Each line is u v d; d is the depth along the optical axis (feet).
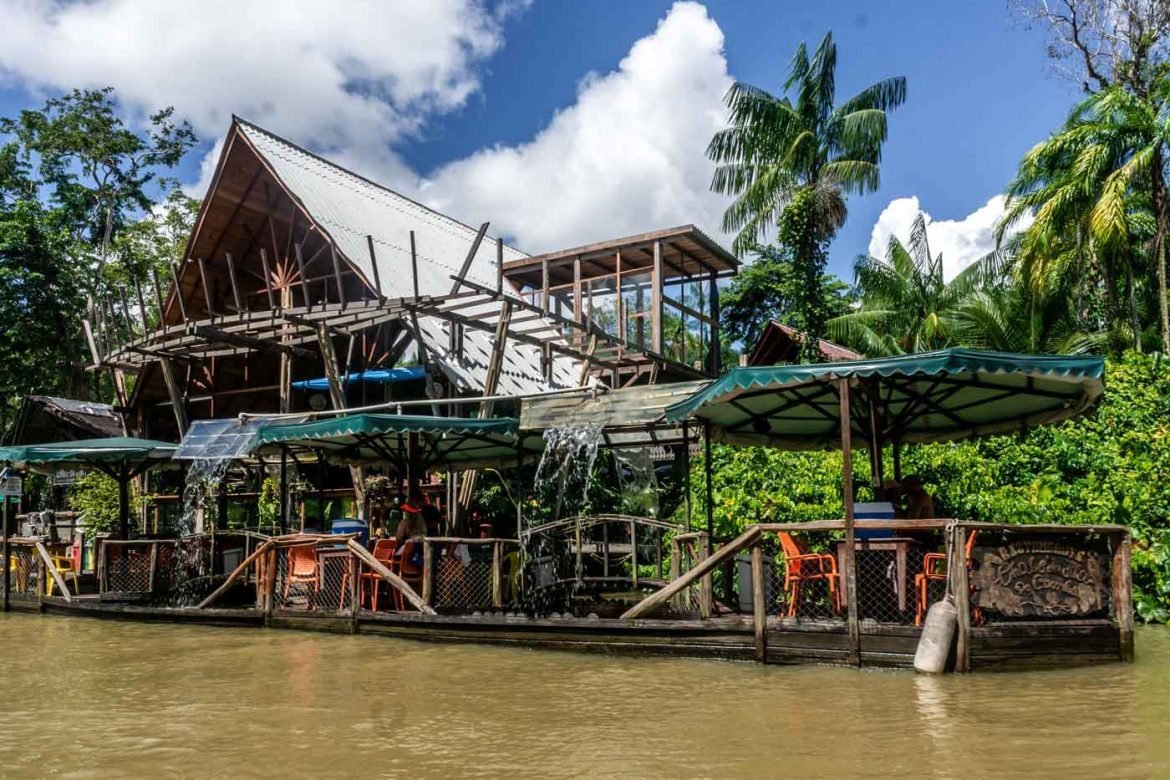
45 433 89.35
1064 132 75.61
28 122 123.34
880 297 106.93
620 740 20.44
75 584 52.06
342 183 76.89
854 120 89.56
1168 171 73.56
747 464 51.21
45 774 18.84
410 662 31.32
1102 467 46.32
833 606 31.40
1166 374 53.11
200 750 20.42
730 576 38.83
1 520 80.64
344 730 21.95
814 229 89.45
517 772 18.28
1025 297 88.74
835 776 17.48
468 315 66.59
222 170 69.82
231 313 76.07
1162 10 81.66
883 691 24.52
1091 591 28.25
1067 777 17.07
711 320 78.59
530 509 54.39
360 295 67.92
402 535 41.68
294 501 64.69
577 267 69.77
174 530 70.64
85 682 29.04
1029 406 35.58
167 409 79.51
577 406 40.81
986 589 27.37
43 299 109.29
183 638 38.93
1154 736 19.71
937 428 39.83
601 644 32.04
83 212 126.11
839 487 47.29
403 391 65.82
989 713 21.94
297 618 39.83
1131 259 79.87
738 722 21.68
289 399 66.90
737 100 92.99
